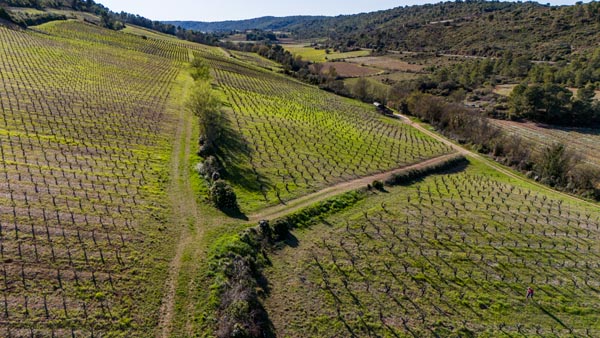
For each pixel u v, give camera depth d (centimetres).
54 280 3073
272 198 5300
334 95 13862
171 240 3925
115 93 8381
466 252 4681
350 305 3562
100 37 15562
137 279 3297
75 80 8706
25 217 3666
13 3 18775
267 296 3516
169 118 7600
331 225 4953
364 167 7081
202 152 6097
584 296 4131
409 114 12912
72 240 3538
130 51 14025
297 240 4509
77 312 2856
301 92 13038
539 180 8144
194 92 6819
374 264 4216
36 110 6400
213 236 4106
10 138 5200
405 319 3488
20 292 2897
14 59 9425
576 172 7912
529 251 4903
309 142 7894
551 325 3669
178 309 3103
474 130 10188
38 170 4559
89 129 6125
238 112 9056
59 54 10950
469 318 3619
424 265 4316
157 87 9800
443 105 11625
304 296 3594
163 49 16225
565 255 4919
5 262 3111
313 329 3231
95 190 4438
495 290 4056
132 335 2798
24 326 2656
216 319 3069
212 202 4812
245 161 6328
